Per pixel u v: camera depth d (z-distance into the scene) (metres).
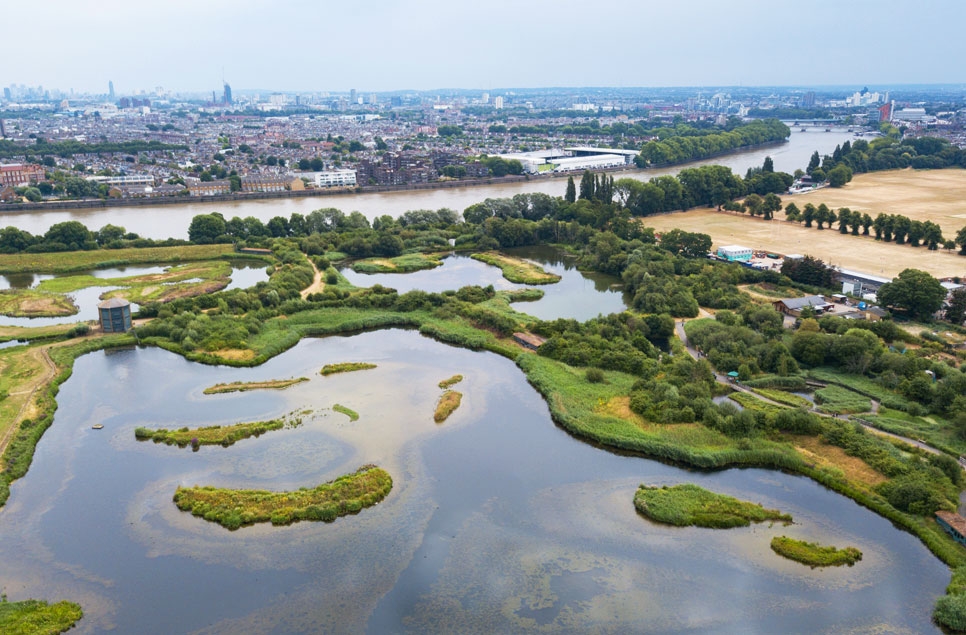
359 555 140.75
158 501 157.75
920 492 151.88
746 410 185.38
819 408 196.88
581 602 129.12
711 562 139.75
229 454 176.88
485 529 149.12
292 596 129.62
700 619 125.44
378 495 158.75
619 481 167.62
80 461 173.75
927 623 124.38
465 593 131.12
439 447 181.50
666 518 151.38
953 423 183.50
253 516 150.12
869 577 135.38
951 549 140.00
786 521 151.75
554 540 146.12
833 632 122.50
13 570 135.75
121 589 131.00
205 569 136.38
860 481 163.12
